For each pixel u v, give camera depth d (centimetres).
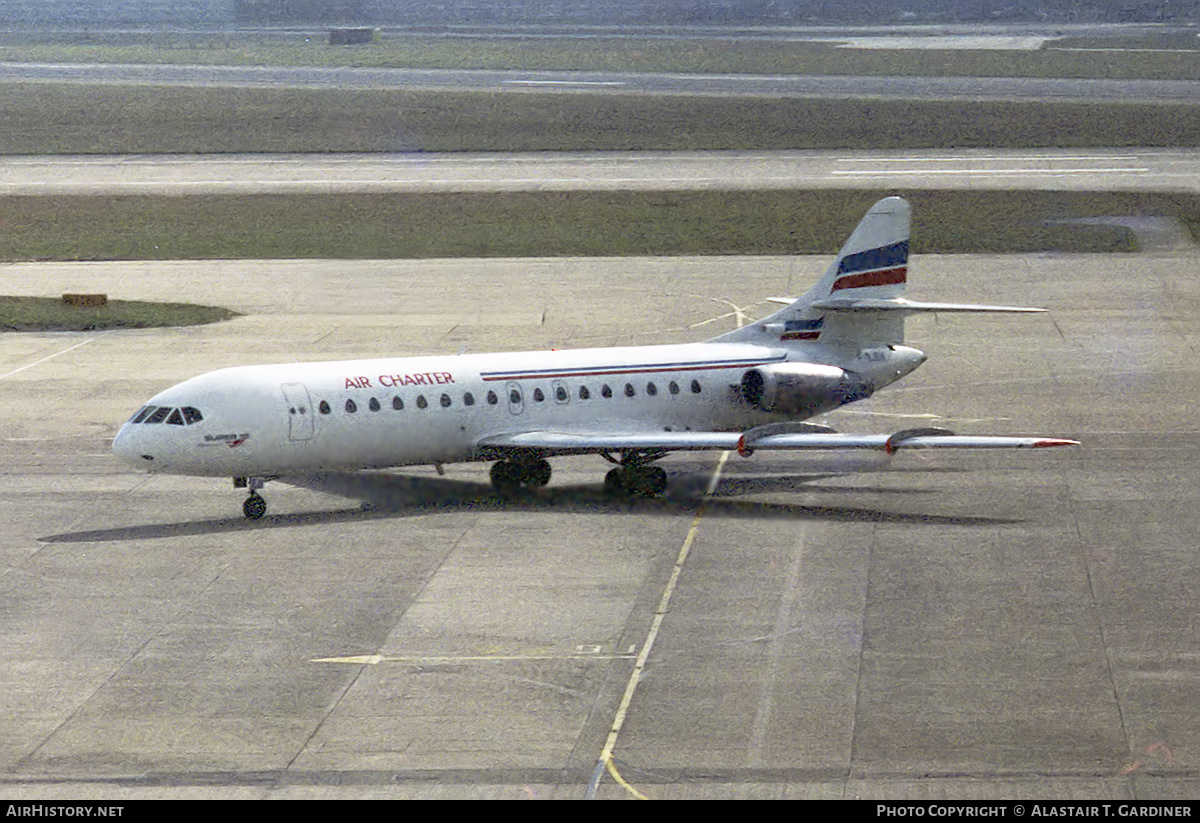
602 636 12106
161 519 15950
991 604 12688
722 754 9894
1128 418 19875
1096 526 14938
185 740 10331
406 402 15688
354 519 15700
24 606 13175
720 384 17025
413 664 11619
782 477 17325
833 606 12700
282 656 11844
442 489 16888
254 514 15788
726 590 13175
